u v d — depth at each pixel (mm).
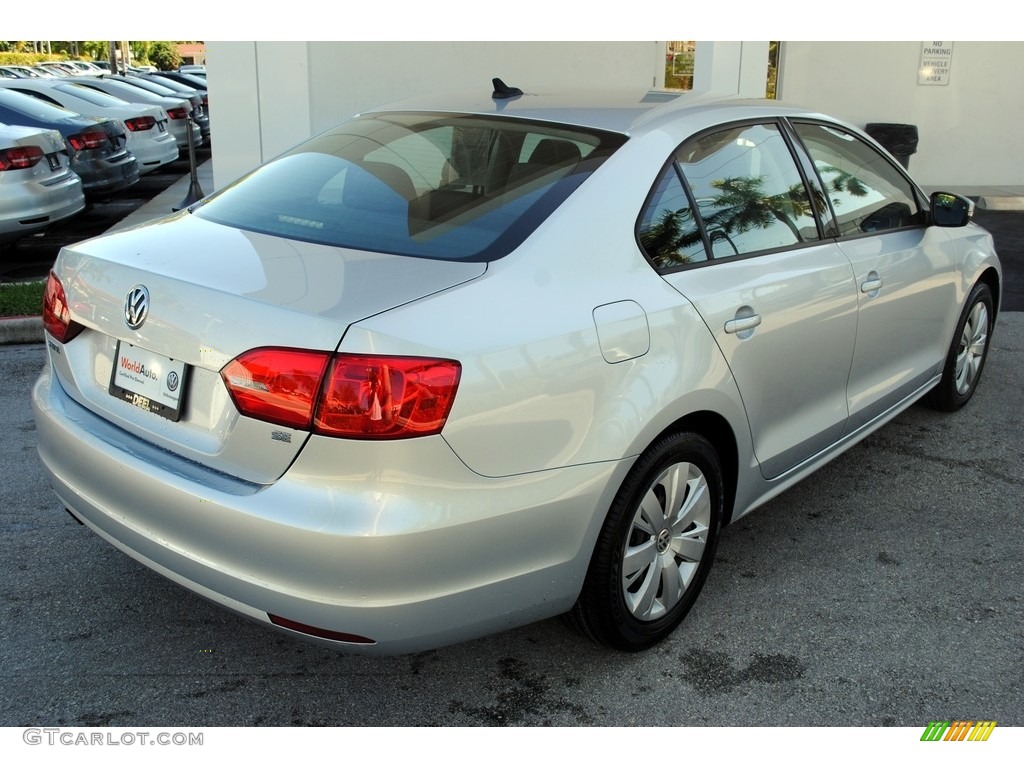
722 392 2934
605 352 2561
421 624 2312
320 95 9516
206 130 19859
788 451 3441
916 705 2793
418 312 2271
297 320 2217
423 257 2529
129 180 11422
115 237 2916
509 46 9648
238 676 2836
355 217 2770
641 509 2779
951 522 3939
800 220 3504
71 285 2781
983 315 5078
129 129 13602
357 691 2791
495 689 2816
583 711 2730
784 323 3217
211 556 2336
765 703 2783
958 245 4605
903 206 4246
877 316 3842
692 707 2758
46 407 2824
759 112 3471
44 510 3814
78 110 13320
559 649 3014
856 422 3920
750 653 3014
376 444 2174
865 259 3746
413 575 2244
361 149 3189
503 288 2436
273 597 2266
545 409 2422
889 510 4035
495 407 2316
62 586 3273
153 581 3326
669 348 2744
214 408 2373
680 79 10141
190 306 2383
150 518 2451
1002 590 3426
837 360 3625
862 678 2904
